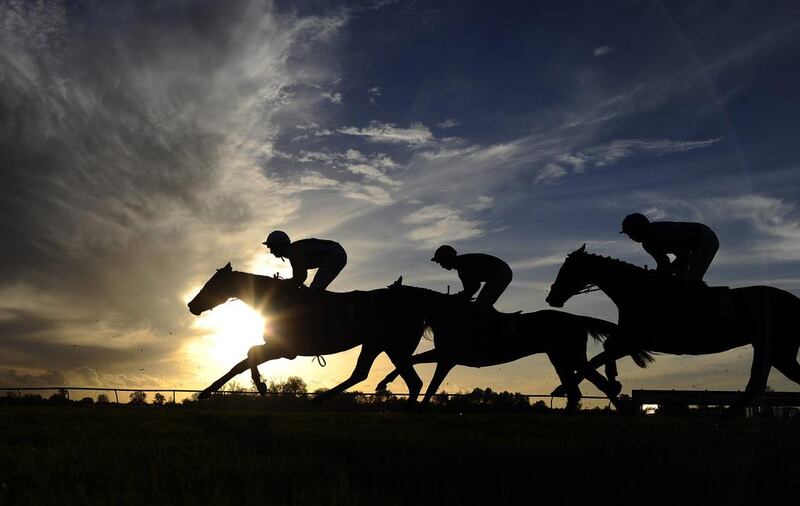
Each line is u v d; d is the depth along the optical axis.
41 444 5.27
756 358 8.22
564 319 10.99
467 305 10.57
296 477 3.50
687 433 6.10
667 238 8.62
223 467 3.84
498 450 4.62
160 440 5.33
